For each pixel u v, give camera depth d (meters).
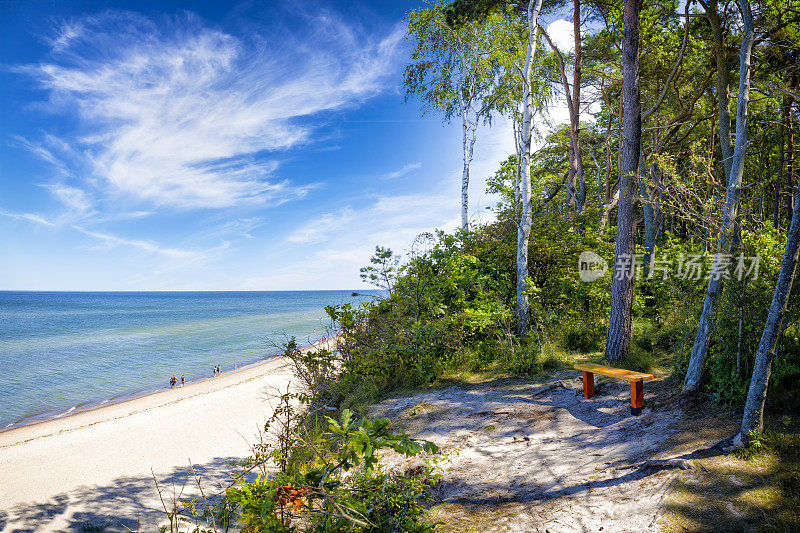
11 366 45.56
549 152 26.25
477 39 19.84
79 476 12.90
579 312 12.08
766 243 7.45
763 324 6.00
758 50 13.88
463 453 6.11
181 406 22.72
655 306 12.37
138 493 10.79
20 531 9.36
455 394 8.77
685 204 8.05
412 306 11.64
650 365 8.62
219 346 56.00
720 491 4.16
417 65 21.55
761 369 4.91
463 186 20.38
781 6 13.32
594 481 4.84
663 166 8.31
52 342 66.38
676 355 7.65
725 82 13.41
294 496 3.19
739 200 7.03
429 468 3.94
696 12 15.39
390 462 5.99
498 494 4.87
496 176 27.02
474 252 14.88
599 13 17.64
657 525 3.78
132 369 41.97
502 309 11.39
